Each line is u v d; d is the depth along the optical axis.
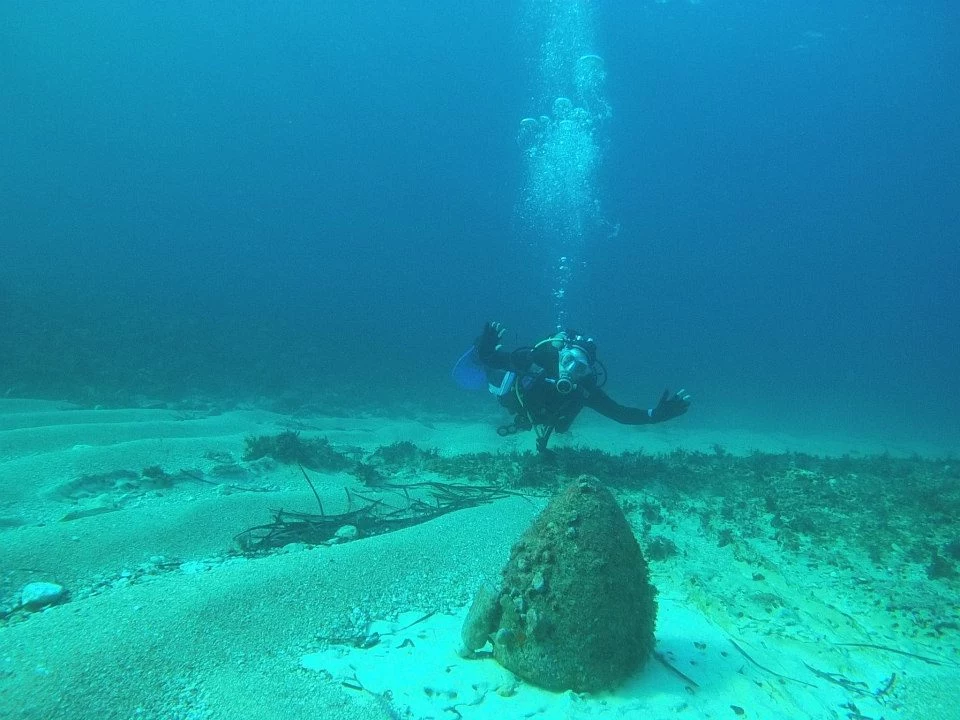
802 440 15.77
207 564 4.20
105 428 7.70
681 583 4.27
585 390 5.75
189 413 10.51
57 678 2.52
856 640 3.59
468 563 4.30
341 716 2.48
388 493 6.16
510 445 10.52
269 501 5.49
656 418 5.64
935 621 3.79
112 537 4.36
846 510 5.59
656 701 2.69
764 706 2.78
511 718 2.54
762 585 4.27
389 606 3.59
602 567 2.84
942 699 3.01
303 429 10.20
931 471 6.98
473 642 2.98
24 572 3.79
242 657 2.86
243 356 17.69
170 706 2.47
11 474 5.66
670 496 6.12
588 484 3.15
